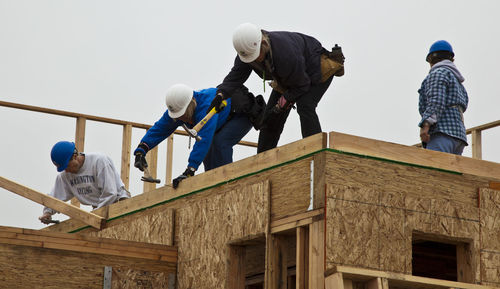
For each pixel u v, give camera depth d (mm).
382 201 9617
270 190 10273
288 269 10984
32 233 10836
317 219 9406
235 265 10789
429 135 11461
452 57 11953
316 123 11562
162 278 11586
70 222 14414
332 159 9508
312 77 11625
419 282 9234
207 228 11250
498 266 10062
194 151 11867
